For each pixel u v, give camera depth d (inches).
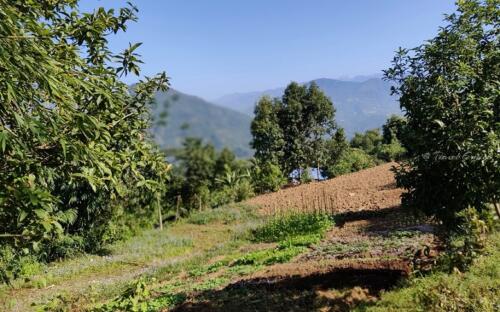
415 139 232.4
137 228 735.7
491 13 230.8
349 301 249.9
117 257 577.6
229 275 382.3
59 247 540.4
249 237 636.7
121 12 197.0
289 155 1304.1
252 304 281.3
